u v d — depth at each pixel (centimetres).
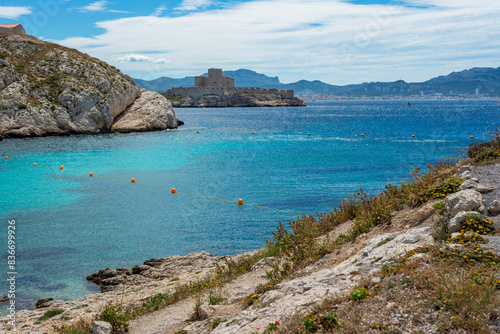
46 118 7488
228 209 2914
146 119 8756
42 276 1855
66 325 1265
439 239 953
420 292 708
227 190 3444
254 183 3697
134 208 2947
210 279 1516
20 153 5469
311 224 1694
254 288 1252
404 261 846
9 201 3102
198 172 4247
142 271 1877
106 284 1773
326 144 6706
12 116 7288
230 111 19712
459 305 633
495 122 12250
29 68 8106
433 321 627
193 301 1320
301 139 7506
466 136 8006
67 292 1714
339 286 853
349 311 720
